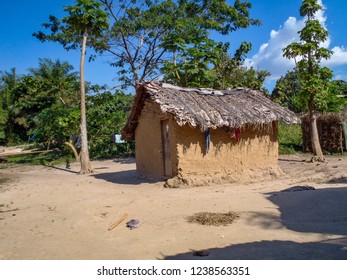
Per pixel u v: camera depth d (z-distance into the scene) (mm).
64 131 21859
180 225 6301
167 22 23656
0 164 22547
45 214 7699
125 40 25203
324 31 15508
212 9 27188
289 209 7199
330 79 16531
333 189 8805
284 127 24641
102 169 17453
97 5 16188
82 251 5219
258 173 12062
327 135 19312
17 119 42406
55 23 24625
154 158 12273
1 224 7023
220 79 22047
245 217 6648
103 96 25031
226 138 11547
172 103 10414
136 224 6422
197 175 10977
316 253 4578
